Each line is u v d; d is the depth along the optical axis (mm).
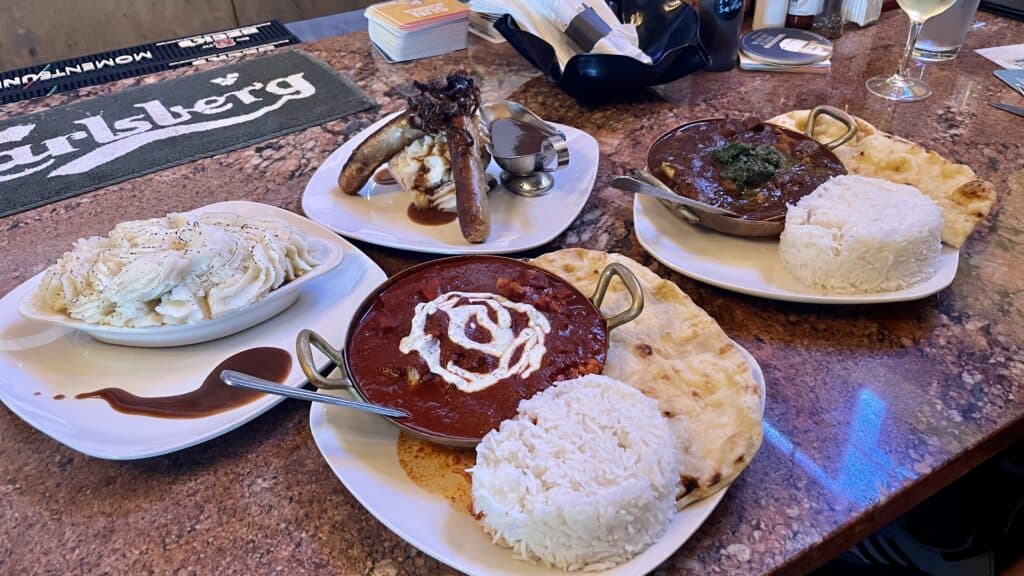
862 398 831
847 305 958
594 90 1510
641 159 1314
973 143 1313
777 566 663
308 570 678
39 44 2832
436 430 708
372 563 681
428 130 1132
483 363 768
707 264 1001
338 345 906
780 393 840
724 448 689
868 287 922
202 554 694
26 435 829
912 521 1168
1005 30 1772
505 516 617
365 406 714
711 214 1007
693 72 1548
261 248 926
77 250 940
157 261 854
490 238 1087
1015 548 1135
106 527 723
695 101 1513
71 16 2830
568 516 595
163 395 840
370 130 1402
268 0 3141
